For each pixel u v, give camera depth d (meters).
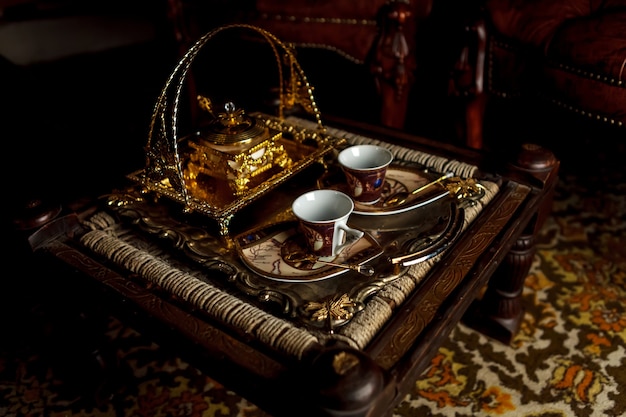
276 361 0.68
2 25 2.08
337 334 0.70
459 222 0.83
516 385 0.98
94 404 0.97
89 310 0.91
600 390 0.96
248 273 0.78
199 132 0.96
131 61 2.18
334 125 1.08
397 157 0.98
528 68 1.32
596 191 1.38
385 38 1.42
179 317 0.73
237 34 1.57
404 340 0.69
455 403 0.95
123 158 1.54
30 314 1.11
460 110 1.49
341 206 0.80
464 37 1.39
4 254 0.95
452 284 0.75
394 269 0.77
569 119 1.59
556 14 1.28
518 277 1.00
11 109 1.22
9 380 1.02
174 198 0.87
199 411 0.96
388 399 0.65
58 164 1.48
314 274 0.76
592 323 1.07
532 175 0.90
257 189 0.87
